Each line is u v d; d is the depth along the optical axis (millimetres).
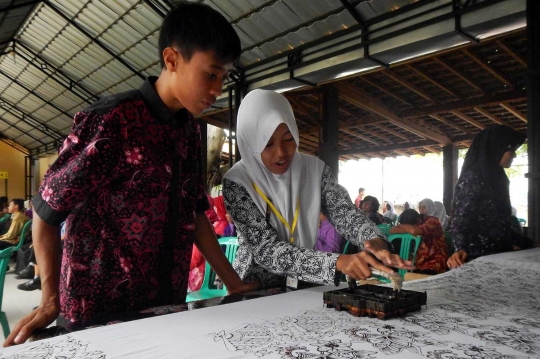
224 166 9359
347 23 4152
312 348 700
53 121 12570
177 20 896
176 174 1029
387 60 4000
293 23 4469
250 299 1045
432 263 3230
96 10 6027
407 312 920
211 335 766
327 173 1354
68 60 8242
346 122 8609
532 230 2967
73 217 936
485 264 1655
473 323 851
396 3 3703
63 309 951
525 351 694
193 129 1107
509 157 2045
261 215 1204
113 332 781
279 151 1168
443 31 3396
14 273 6039
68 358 653
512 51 4938
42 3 6668
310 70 4582
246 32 4895
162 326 816
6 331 2646
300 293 1113
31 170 17172
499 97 6422
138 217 961
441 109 7113
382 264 925
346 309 928
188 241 1087
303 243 1269
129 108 943
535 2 2867
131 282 968
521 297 1099
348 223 1222
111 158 905
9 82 10945
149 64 6812
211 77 917
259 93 1211
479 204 2000
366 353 679
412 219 4059
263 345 714
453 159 9453
